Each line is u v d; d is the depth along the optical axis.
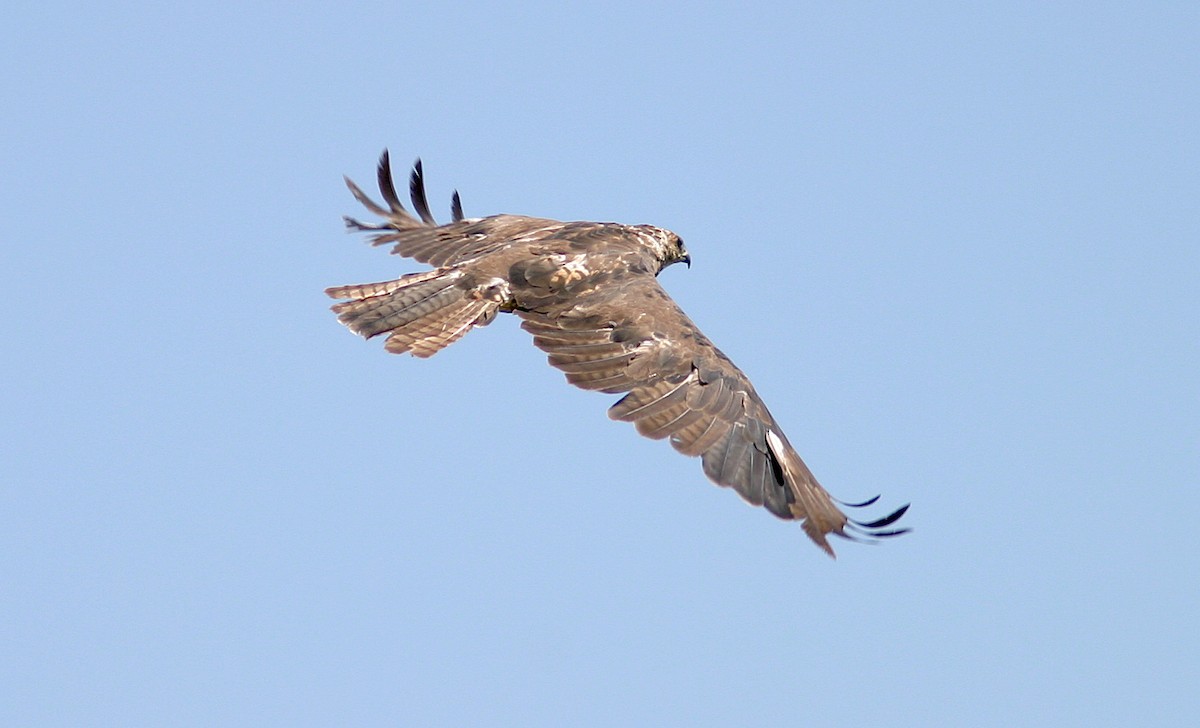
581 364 15.28
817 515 14.22
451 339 16.16
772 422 14.80
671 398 14.71
